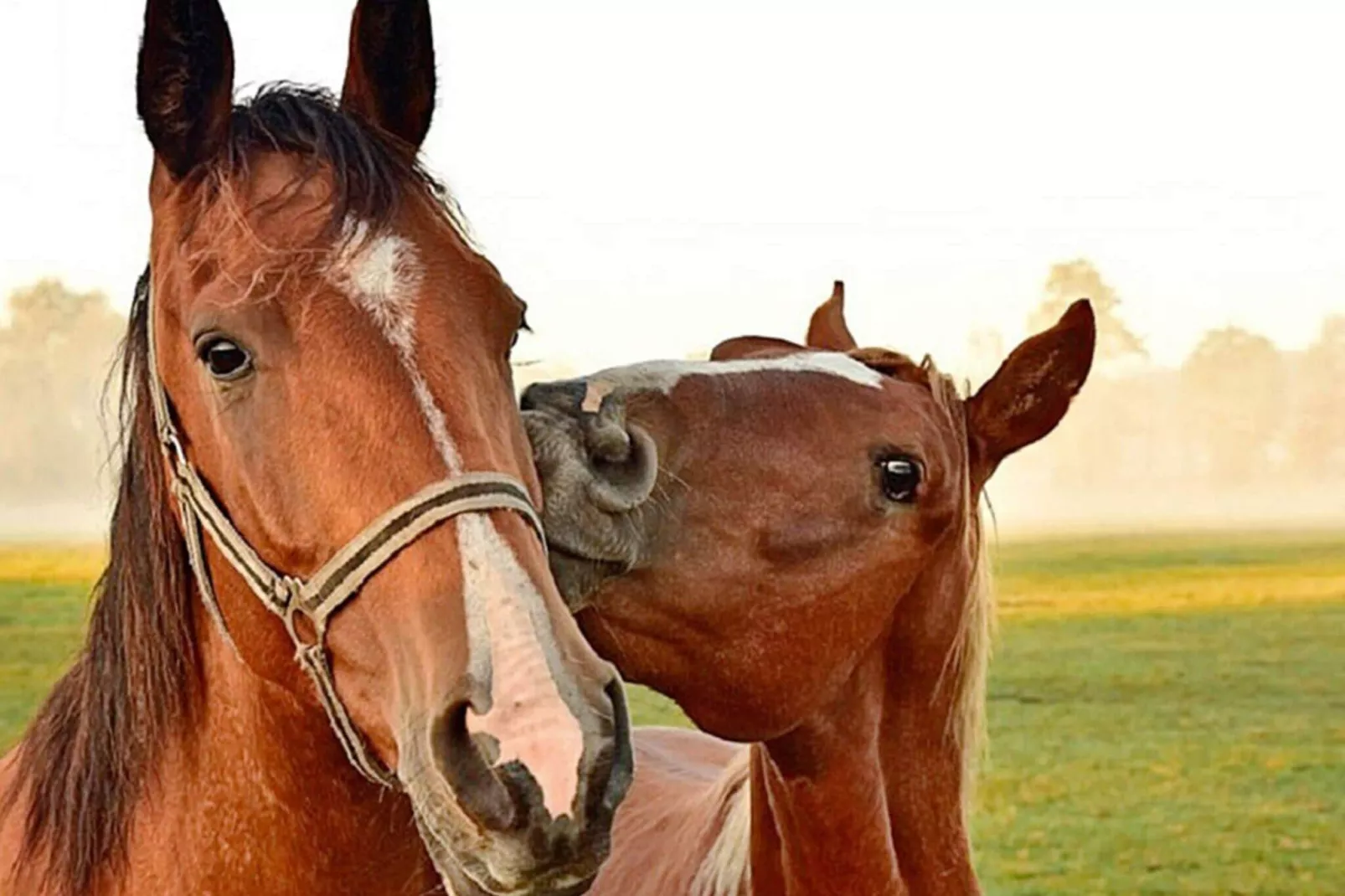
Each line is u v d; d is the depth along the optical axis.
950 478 2.99
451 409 2.01
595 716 1.83
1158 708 12.95
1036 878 8.06
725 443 2.75
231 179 2.13
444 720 1.84
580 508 2.47
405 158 2.25
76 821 2.49
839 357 3.08
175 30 2.19
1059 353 3.20
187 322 2.14
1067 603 19.91
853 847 3.03
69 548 21.88
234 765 2.35
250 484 2.07
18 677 11.97
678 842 3.63
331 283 2.04
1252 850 8.62
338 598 2.01
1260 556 25.95
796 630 2.80
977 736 3.20
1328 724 12.21
